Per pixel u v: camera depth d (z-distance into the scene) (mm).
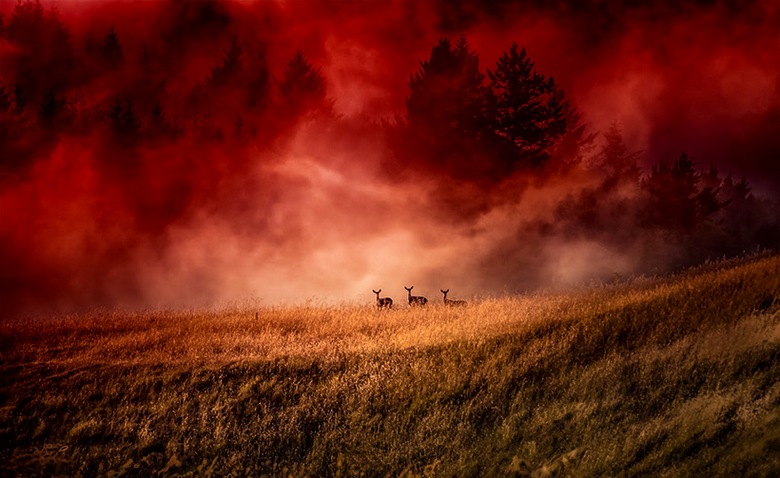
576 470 22703
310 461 25344
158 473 24562
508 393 28125
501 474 23828
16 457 24688
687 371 26453
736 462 20625
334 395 28422
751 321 28656
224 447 25891
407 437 26203
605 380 27375
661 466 21750
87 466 24766
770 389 23500
